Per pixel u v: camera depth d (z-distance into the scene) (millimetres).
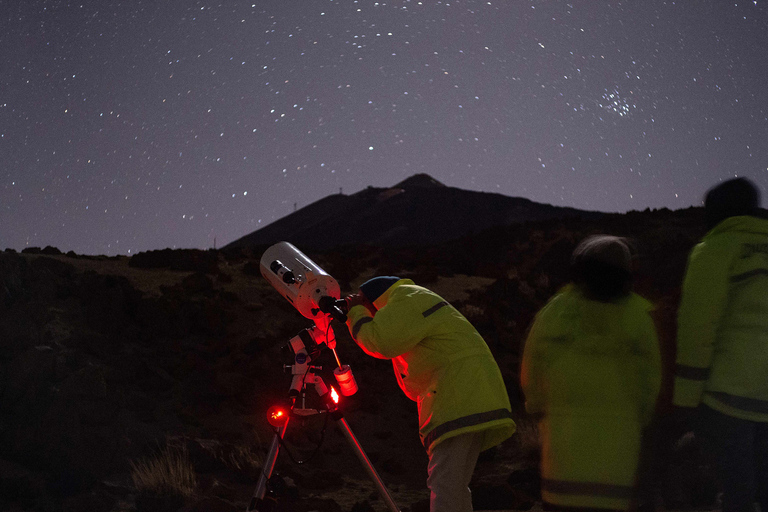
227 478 5887
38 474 5121
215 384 7594
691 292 3020
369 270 13648
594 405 2521
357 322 3746
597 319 2562
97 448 5477
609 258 2547
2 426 5441
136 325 8594
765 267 3021
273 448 3938
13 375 5793
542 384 2670
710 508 4844
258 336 9219
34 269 8062
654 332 2588
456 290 12672
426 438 3623
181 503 5105
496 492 5410
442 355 3582
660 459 3281
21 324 6652
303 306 4172
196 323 9125
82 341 7309
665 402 3348
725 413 2996
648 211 25125
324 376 4199
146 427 6344
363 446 7395
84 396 5965
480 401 3482
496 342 10359
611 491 2463
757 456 3111
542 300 12961
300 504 5211
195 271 11555
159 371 7570
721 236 3074
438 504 3430
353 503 5672
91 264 11484
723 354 3035
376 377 9008
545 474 2617
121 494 5234
